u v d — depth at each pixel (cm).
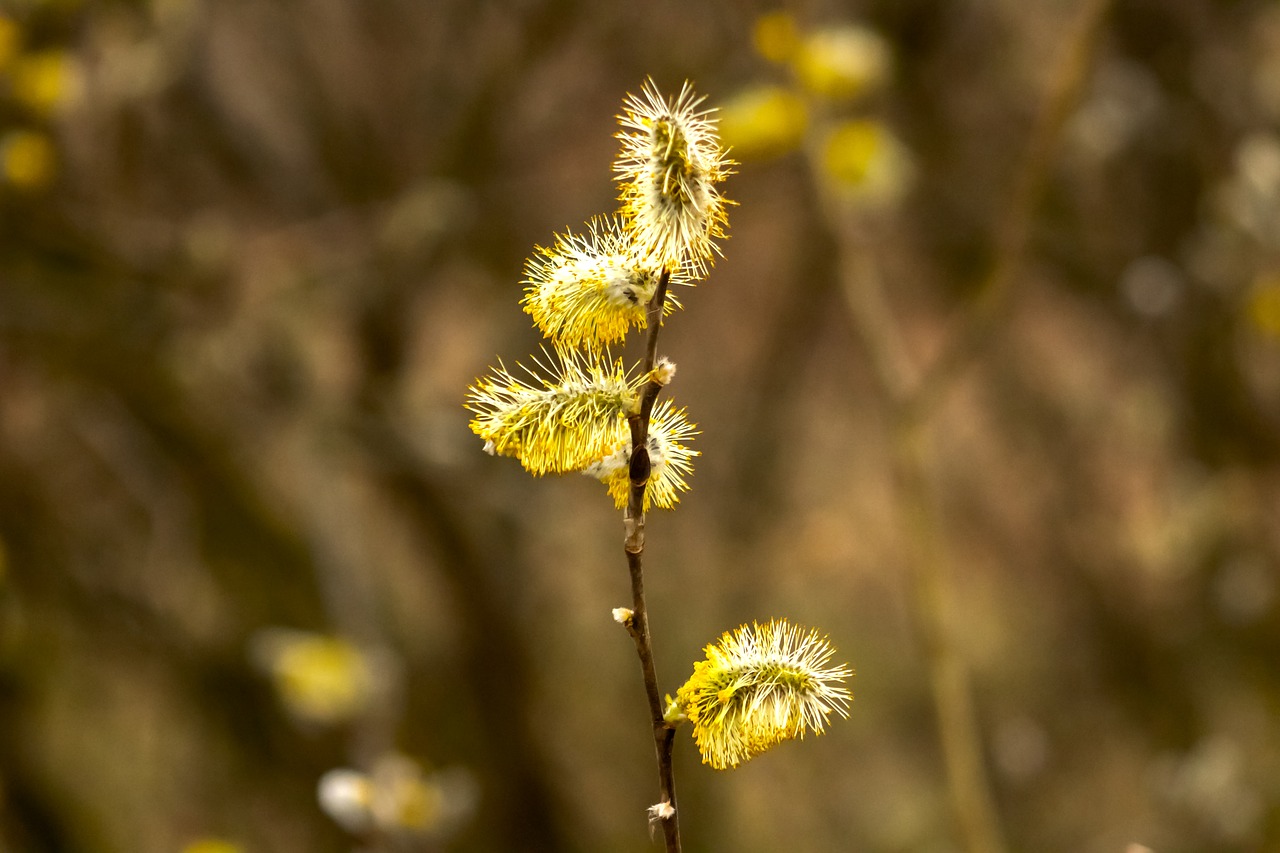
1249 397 707
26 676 622
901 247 828
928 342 899
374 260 608
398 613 743
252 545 642
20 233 551
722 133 455
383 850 436
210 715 659
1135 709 834
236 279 588
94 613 634
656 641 849
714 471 882
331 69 692
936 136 761
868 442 995
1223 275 632
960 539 946
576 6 651
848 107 523
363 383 627
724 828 840
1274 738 746
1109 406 848
